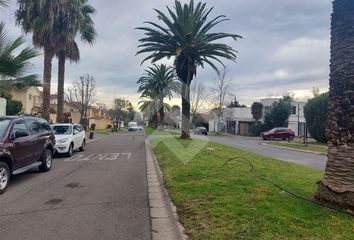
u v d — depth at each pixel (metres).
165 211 7.06
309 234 4.93
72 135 18.70
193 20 26.19
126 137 42.19
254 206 6.38
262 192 7.55
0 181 8.72
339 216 5.64
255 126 61.28
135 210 7.13
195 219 5.95
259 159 15.13
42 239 5.35
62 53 26.97
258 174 10.28
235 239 4.88
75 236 5.51
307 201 6.52
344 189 5.97
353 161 5.93
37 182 10.34
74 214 6.77
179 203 7.12
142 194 8.72
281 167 12.56
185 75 27.89
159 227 6.02
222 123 72.50
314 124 38.78
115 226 6.05
